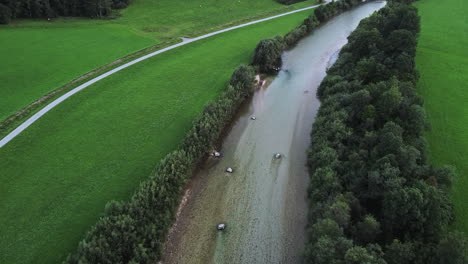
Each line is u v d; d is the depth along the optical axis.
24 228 51.16
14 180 58.56
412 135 60.41
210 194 60.47
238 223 55.53
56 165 62.06
